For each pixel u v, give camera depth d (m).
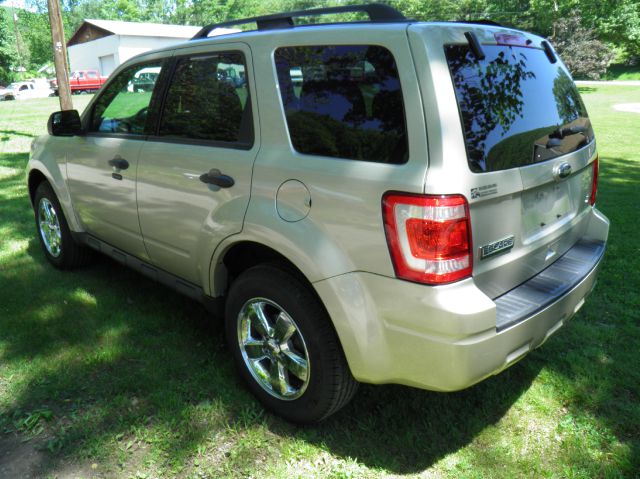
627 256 4.60
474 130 1.95
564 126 2.51
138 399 2.67
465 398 2.71
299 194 2.21
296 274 2.34
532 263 2.38
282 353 2.43
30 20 79.69
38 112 19.70
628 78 42.66
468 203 1.88
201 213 2.66
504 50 2.23
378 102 2.01
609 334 3.31
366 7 2.27
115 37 39.22
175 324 3.40
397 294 1.97
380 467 2.27
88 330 3.29
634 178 7.95
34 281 4.00
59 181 3.84
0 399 2.65
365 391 2.76
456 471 2.25
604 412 2.62
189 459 2.30
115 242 3.52
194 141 2.72
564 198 2.56
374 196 1.97
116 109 3.31
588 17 32.03
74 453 2.31
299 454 2.33
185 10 81.31
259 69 2.41
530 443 2.42
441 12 46.03
